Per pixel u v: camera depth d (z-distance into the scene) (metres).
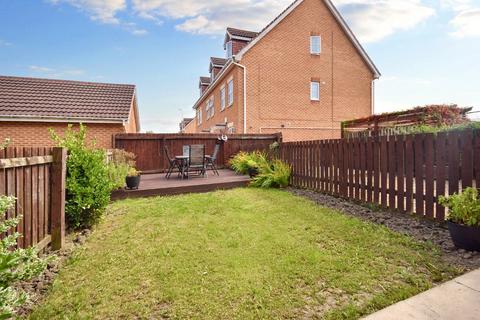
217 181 7.62
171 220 4.41
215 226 4.06
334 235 3.59
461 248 3.01
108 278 2.63
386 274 2.58
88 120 11.34
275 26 15.26
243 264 2.84
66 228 3.93
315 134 16.17
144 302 2.26
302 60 15.88
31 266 1.78
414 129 8.58
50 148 3.41
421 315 1.99
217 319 2.04
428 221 4.01
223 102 18.16
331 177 6.09
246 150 11.57
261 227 3.98
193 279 2.57
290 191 6.75
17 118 10.55
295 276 2.59
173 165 9.02
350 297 2.26
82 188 3.94
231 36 17.03
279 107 15.35
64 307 2.21
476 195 3.05
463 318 1.93
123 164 6.96
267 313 2.09
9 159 2.54
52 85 13.23
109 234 3.82
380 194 4.91
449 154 3.75
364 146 5.22
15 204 2.68
